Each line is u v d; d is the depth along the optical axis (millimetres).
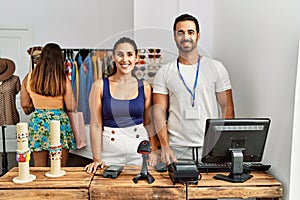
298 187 1586
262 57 1832
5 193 1478
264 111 1820
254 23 1919
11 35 3781
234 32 2180
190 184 1521
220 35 2389
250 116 1995
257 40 1888
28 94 2734
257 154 1628
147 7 2428
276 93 1688
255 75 1921
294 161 1562
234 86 2221
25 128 1582
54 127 1653
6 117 3143
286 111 1597
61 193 1489
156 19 2439
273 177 1664
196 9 2457
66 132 2711
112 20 3844
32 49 3664
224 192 1512
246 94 2043
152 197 1501
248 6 1989
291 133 1557
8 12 3770
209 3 2475
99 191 1493
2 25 3756
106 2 3824
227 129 1542
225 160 1620
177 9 2449
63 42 3848
